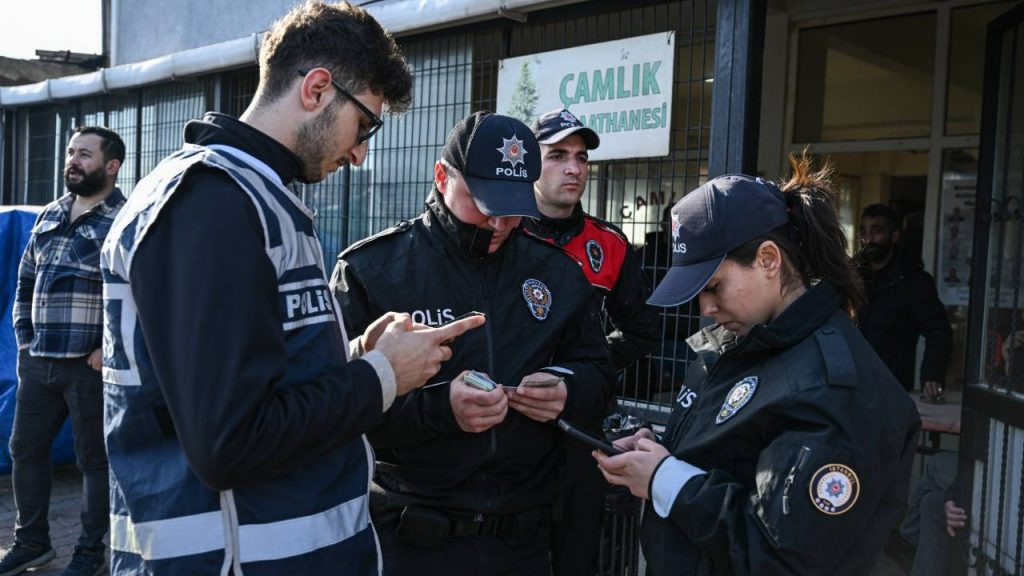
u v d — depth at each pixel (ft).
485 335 6.73
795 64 17.48
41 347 12.11
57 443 16.66
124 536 4.58
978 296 10.55
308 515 4.60
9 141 26.35
